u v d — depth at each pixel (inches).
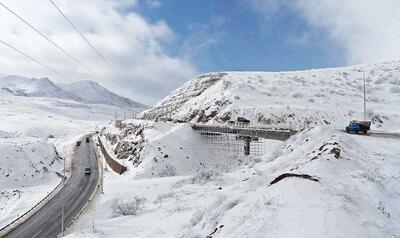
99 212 1565.0
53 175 2743.6
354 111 3410.4
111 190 2007.9
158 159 2529.5
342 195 620.1
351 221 526.3
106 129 5369.1
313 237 489.4
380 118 3161.9
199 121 3897.6
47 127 6624.0
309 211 565.3
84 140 4972.9
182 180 1945.1
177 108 4872.0
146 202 1493.6
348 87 4335.6
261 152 2395.4
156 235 849.5
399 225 554.3
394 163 884.0
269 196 667.4
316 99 3875.5
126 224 1106.7
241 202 752.3
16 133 5590.6
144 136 2994.6
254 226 565.0
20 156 2677.2
